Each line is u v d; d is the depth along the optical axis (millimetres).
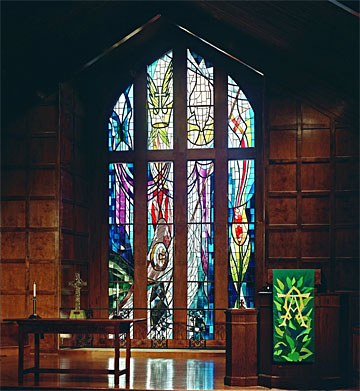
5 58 10297
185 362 10438
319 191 10812
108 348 11609
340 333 7906
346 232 10680
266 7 9289
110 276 12320
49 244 11133
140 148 12438
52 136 11312
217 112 12242
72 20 10172
